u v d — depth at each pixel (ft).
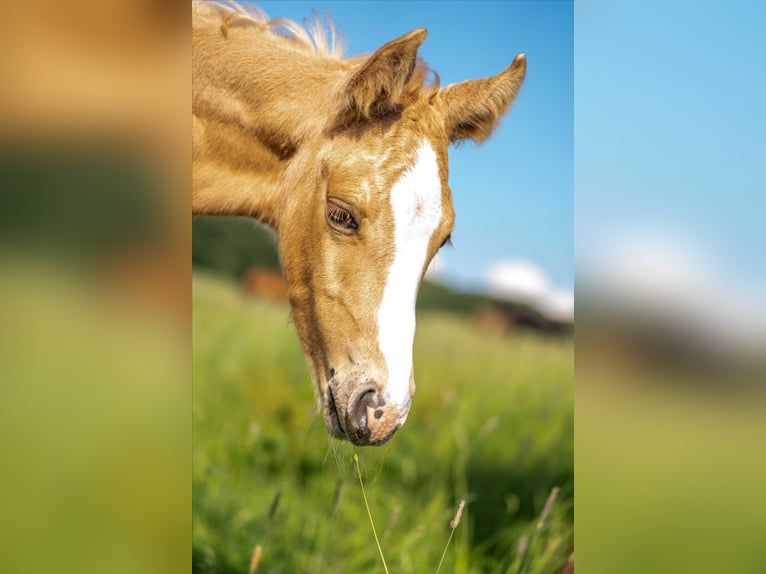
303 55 5.93
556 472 8.22
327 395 5.18
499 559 6.73
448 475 7.68
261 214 5.88
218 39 5.84
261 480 7.00
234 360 9.11
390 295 4.94
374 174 5.06
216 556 5.90
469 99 5.84
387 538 6.31
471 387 9.91
